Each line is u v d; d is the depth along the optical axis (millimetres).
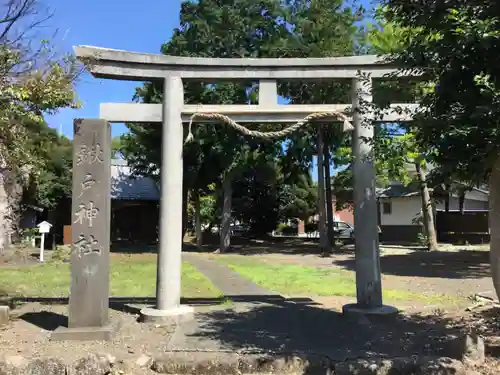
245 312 8070
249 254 22344
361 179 7555
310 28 21578
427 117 4844
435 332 6629
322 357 5152
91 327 6379
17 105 6977
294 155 25172
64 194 22906
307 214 35625
